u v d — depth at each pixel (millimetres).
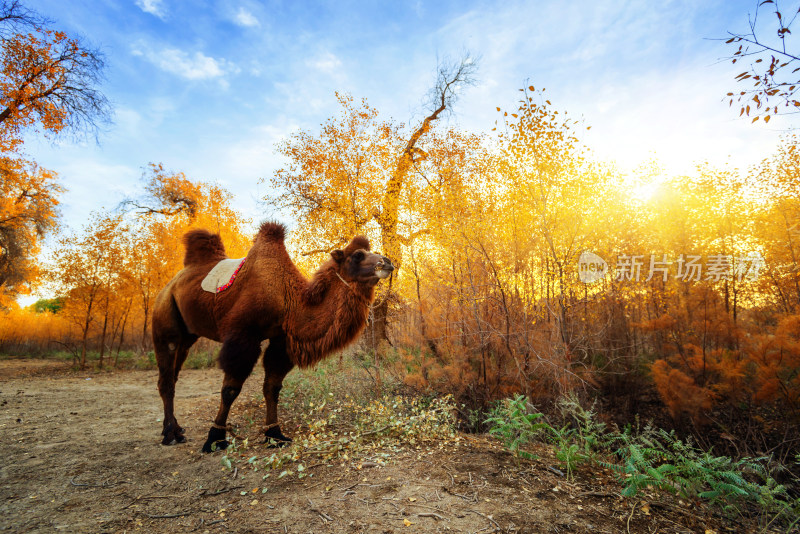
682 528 3016
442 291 8969
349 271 4859
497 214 9070
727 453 7438
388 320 10828
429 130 14359
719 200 10336
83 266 16109
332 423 5746
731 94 4617
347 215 12203
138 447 4977
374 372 9414
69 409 7402
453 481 3531
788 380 7426
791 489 5805
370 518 2951
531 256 8594
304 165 14227
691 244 10258
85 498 3473
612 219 9305
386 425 4918
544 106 8227
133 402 8156
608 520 2994
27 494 3566
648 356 10234
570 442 5492
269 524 2936
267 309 4941
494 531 2746
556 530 2783
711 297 9078
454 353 8672
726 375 7852
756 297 9883
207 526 2955
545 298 8422
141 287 17484
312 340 4832
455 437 4902
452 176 9703
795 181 9422
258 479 3789
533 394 8016
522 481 3572
